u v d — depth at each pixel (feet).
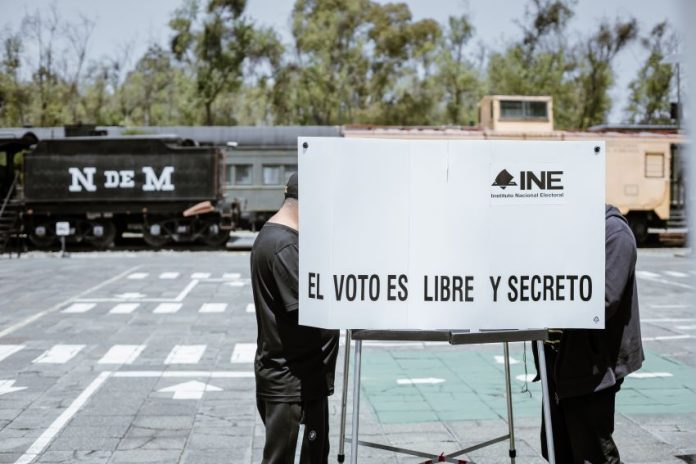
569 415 11.91
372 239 10.56
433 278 10.60
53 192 85.87
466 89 152.76
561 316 10.78
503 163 10.63
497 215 10.66
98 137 87.66
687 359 26.78
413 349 28.94
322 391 11.50
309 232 10.64
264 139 101.45
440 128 88.94
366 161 10.54
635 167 88.79
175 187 85.97
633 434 17.52
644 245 91.35
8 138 86.02
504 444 16.90
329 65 158.61
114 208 86.12
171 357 26.99
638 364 11.76
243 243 90.33
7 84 143.95
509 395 13.12
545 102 90.68
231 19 156.87
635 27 142.92
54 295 44.86
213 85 157.07
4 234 83.87
